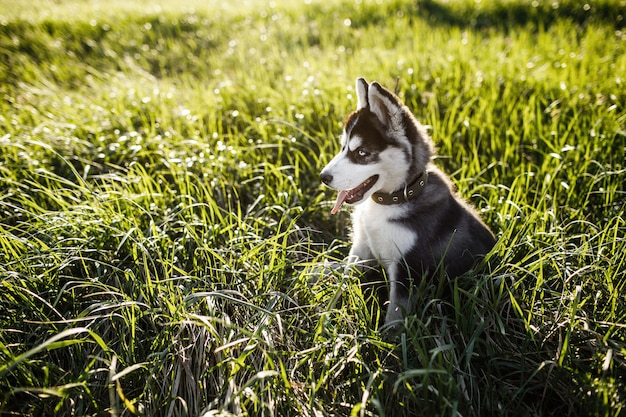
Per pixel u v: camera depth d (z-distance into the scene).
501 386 2.48
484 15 9.29
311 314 2.93
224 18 9.86
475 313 2.73
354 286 2.82
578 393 2.36
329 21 9.16
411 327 2.52
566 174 3.95
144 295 2.80
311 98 5.11
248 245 3.31
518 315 2.77
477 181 3.99
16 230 3.58
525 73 5.65
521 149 4.40
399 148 2.84
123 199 3.41
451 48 6.77
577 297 2.47
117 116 5.03
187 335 2.74
